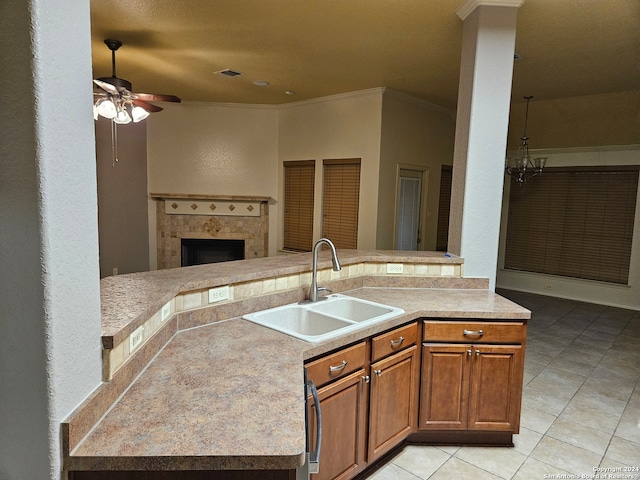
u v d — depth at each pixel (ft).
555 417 9.84
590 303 21.17
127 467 3.43
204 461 3.46
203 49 12.75
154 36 11.71
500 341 8.11
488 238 9.75
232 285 7.15
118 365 4.34
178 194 20.84
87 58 3.66
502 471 7.79
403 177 18.72
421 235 20.16
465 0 9.21
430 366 8.14
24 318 3.28
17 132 3.11
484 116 9.36
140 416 4.01
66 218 3.40
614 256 20.71
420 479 7.50
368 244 17.78
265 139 21.06
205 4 9.68
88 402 3.73
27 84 3.05
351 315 8.79
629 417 9.89
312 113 19.36
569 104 17.93
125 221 19.97
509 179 23.77
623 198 20.26
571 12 9.47
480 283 9.86
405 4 9.45
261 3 9.57
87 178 3.71
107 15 10.33
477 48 9.18
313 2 9.47
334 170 18.89
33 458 3.40
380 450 7.48
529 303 20.98
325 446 6.37
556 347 14.66
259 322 6.96
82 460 3.40
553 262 22.67
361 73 14.88
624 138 18.94
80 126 3.58
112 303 5.22
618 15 9.57
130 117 12.23
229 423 3.93
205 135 20.86
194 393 4.50
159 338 5.64
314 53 12.89
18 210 3.20
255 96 18.88
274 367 5.21
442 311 7.99
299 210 20.48
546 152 22.07
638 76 14.23
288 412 4.16
